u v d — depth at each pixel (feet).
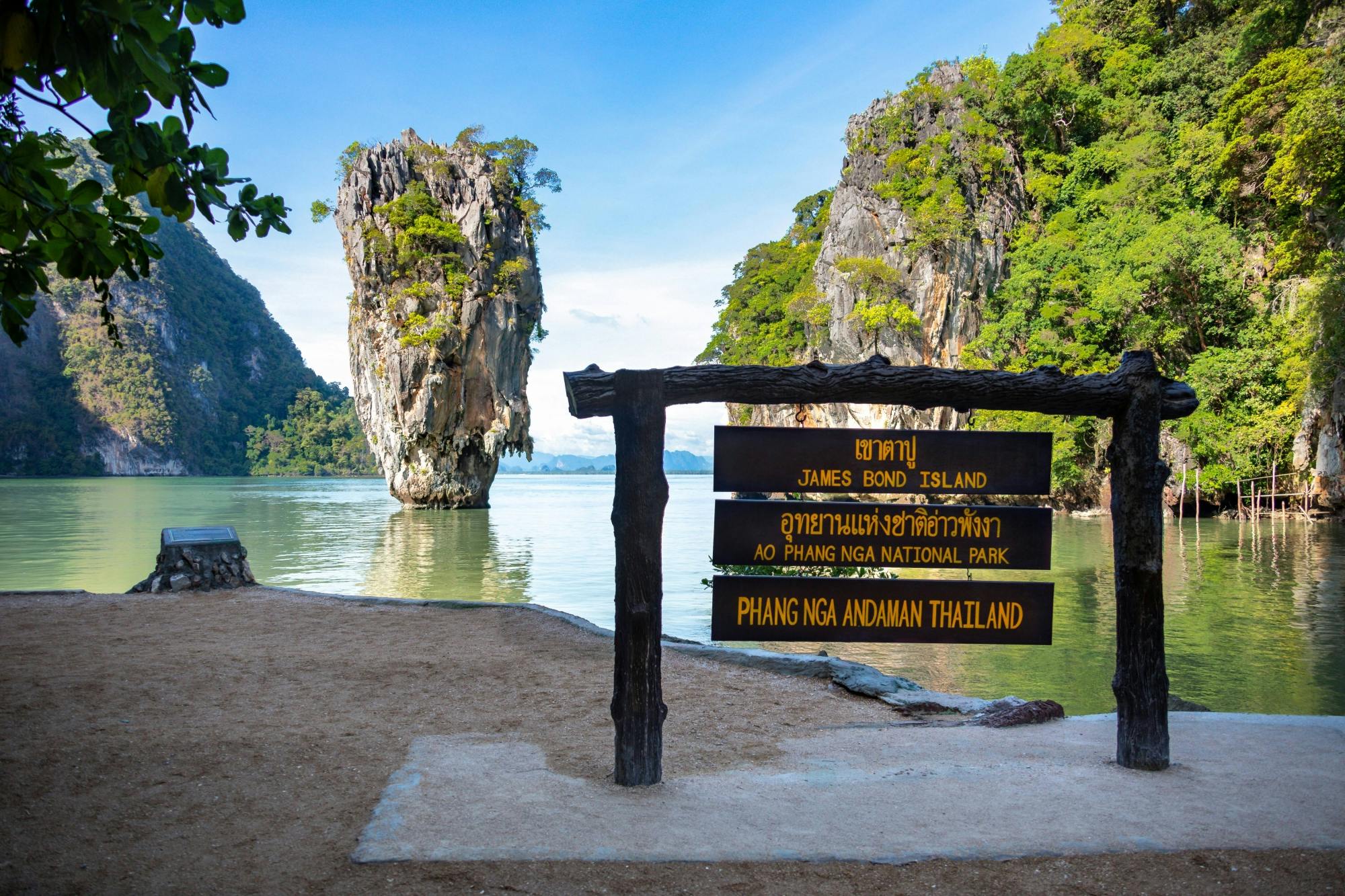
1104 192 211.20
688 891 10.46
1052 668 50.96
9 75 8.45
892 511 16.24
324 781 14.84
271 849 11.91
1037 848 11.59
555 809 13.06
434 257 241.96
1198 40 225.76
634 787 14.16
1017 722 19.16
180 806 13.62
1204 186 188.75
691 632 57.41
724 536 15.93
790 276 313.53
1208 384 173.99
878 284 234.99
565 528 180.65
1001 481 16.40
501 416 257.34
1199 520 171.53
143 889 10.68
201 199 10.43
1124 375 15.62
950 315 232.12
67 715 19.03
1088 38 236.43
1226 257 173.78
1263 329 173.88
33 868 11.34
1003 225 236.63
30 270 10.48
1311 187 131.95
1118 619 15.52
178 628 30.73
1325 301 131.75
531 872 10.91
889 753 16.56
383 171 253.44
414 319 236.84
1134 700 15.11
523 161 258.98
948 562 16.33
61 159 10.16
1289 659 53.57
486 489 266.16
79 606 35.53
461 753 16.26
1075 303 197.77
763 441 16.06
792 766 15.74
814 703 21.25
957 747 16.96
